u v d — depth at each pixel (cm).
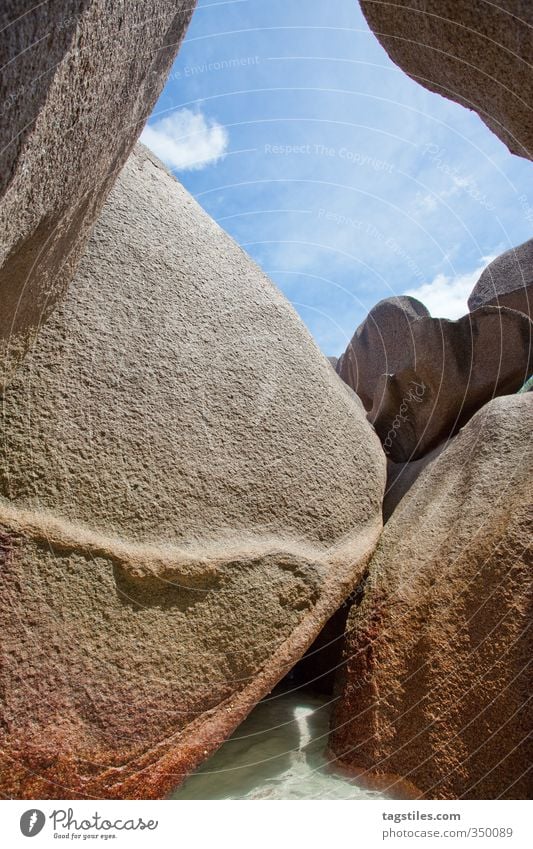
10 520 101
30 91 62
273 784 116
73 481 110
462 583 127
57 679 96
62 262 107
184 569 114
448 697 116
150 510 117
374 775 116
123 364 126
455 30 93
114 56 84
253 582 122
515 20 82
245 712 114
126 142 113
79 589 103
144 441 121
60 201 87
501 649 113
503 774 104
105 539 109
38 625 97
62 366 118
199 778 116
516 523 126
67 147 81
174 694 106
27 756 91
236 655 115
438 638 124
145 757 101
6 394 110
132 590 108
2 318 95
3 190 64
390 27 106
